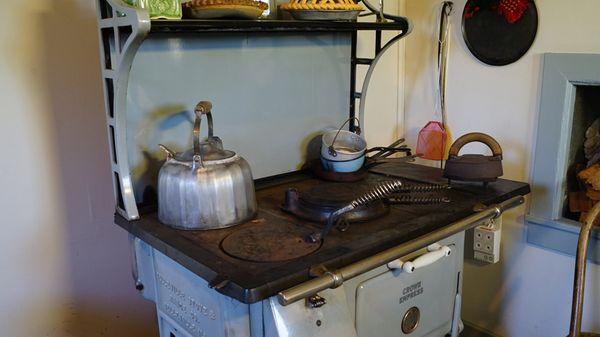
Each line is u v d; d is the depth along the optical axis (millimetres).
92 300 1486
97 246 1466
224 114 1424
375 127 1988
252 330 975
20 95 1271
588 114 1671
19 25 1245
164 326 1238
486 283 1892
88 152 1403
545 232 1675
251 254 997
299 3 1303
